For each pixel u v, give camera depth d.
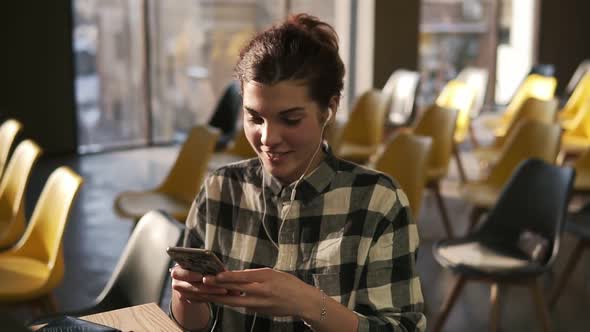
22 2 7.62
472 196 4.50
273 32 1.45
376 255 1.54
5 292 2.83
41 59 7.80
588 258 4.91
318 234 1.57
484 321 3.87
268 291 1.36
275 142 1.44
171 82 8.43
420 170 3.77
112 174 7.17
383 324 1.45
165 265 2.28
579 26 11.89
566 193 3.26
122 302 2.43
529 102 6.09
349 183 1.57
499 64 11.16
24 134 7.82
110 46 8.08
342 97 1.52
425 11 10.52
